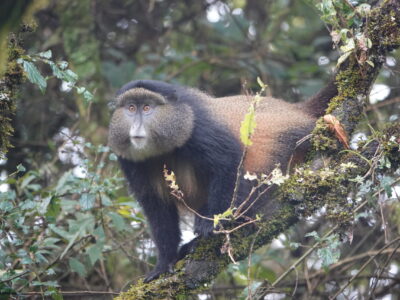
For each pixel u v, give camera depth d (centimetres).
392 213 1191
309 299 1202
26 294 953
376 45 930
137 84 1028
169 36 1708
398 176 961
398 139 891
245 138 791
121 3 1702
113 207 1151
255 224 912
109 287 1215
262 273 1261
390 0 928
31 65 827
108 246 1151
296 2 1678
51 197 1043
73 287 1288
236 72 1627
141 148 998
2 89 851
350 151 880
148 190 1052
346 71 961
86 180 1074
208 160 985
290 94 1575
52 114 1556
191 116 1006
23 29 858
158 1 1722
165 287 880
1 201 979
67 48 1520
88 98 887
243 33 1642
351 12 928
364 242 1290
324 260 847
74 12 1543
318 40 1627
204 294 1205
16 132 1534
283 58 1661
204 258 900
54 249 1216
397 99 1311
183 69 1578
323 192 895
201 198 1059
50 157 1472
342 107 950
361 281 1287
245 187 959
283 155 1028
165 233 1045
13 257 970
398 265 1314
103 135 1415
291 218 910
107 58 1664
